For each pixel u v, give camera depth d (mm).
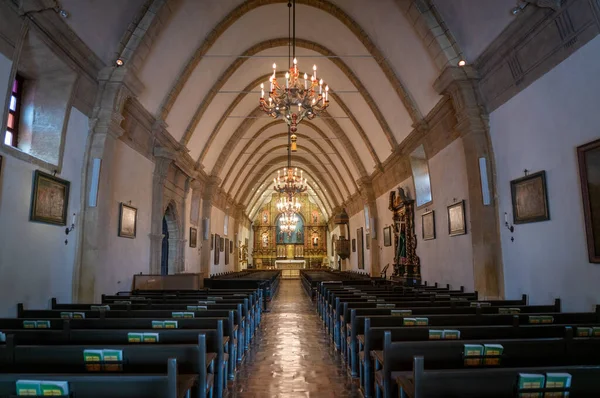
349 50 13266
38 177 6492
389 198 16547
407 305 6699
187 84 12406
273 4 12156
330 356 6875
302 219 42156
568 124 5953
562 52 6023
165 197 12797
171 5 8711
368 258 20641
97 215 7840
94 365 3033
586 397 2385
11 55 5844
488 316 4891
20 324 4578
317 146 24719
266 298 13109
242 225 34750
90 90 8016
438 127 10531
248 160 25062
